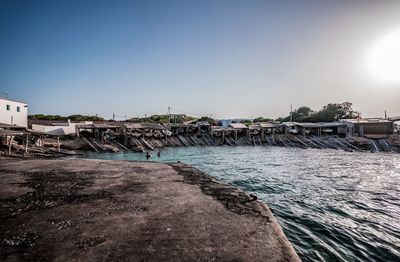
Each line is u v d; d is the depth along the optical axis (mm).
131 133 54031
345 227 9398
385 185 17391
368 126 54531
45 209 6602
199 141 63375
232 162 31969
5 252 4250
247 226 5574
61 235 4965
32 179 10641
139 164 15594
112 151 43031
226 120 93062
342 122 61094
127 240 4762
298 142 59812
